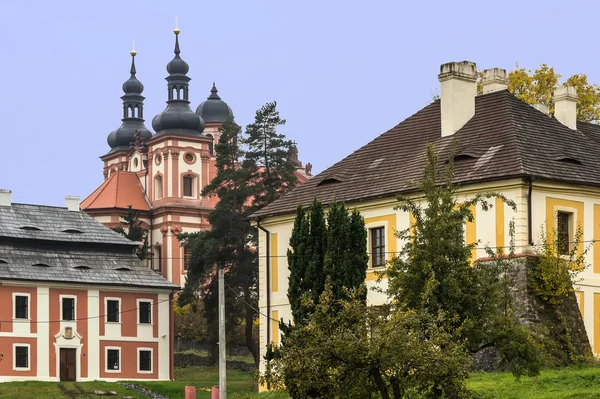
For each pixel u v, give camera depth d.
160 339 118.12
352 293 47.03
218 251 121.62
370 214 75.69
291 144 125.25
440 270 48.28
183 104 188.38
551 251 66.06
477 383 59.78
